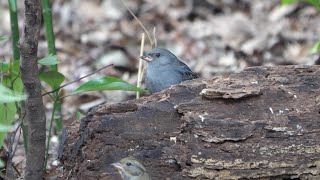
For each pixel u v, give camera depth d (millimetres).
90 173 10188
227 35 24047
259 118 10109
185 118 10062
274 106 10227
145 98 10555
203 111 10117
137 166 9820
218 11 26297
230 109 10164
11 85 10445
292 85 10477
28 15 9203
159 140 10203
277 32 23688
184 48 23312
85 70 21297
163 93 10570
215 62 22125
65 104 18578
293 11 25359
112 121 10266
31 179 10320
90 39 23750
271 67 10789
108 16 26000
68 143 11094
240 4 26578
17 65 10703
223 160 9852
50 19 12766
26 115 10180
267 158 9914
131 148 10234
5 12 26250
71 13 26000
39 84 9742
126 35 24109
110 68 21406
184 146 9992
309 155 9984
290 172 9992
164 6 26672
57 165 12594
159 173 10094
